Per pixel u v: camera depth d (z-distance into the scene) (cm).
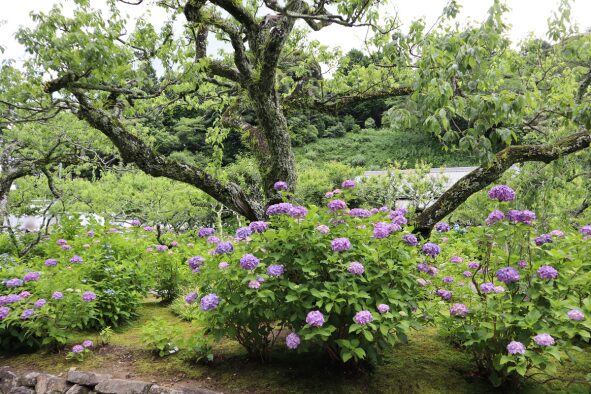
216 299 288
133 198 1049
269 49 409
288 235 296
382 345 290
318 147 3212
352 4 419
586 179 579
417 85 303
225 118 588
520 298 263
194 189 1014
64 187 936
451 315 283
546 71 519
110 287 466
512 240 282
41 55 362
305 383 303
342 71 599
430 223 461
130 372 343
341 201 313
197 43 504
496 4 302
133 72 414
